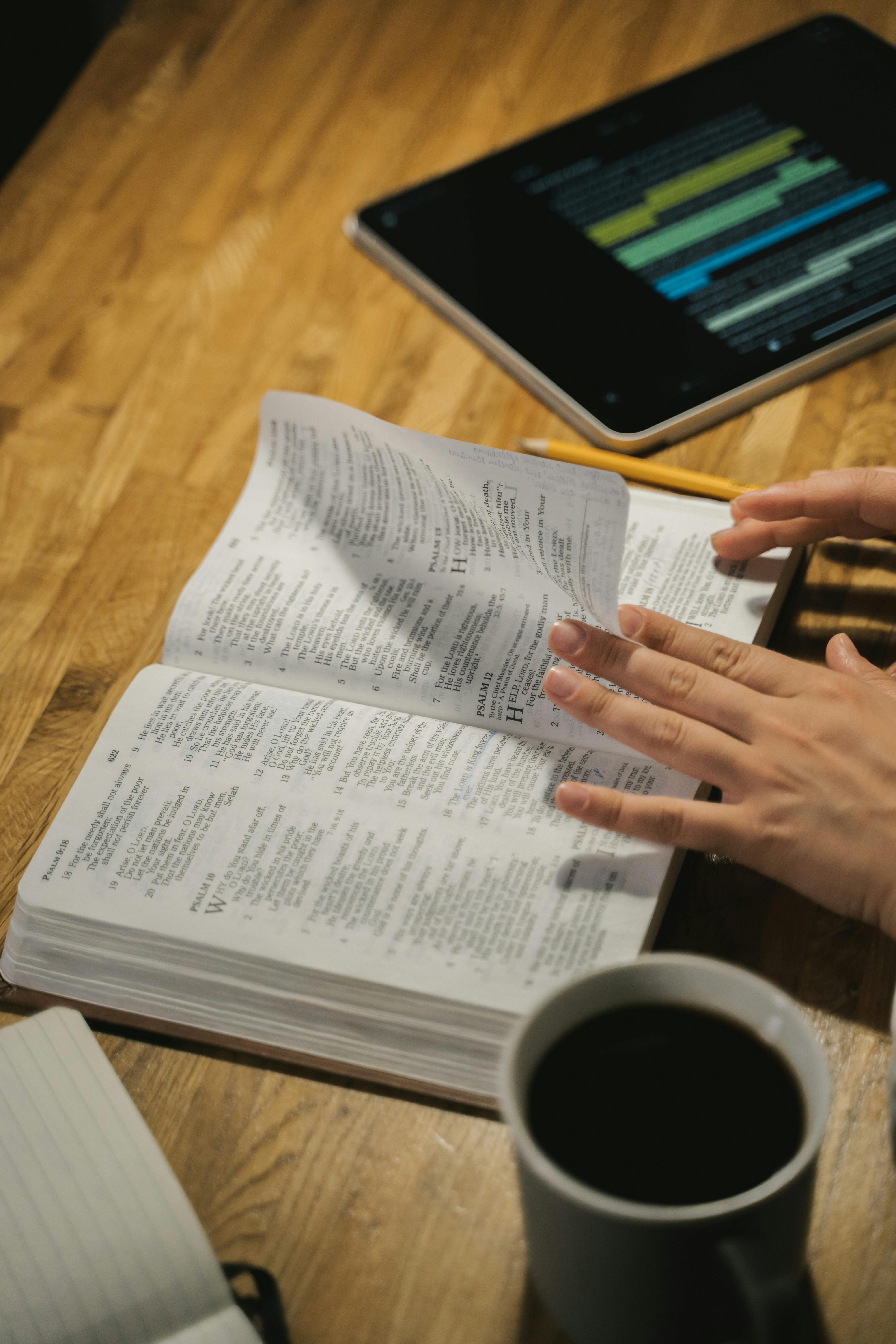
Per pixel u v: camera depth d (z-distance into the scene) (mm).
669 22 1040
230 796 575
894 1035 461
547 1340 445
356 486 689
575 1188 341
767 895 564
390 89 1022
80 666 694
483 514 614
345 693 629
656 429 759
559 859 542
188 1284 435
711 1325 382
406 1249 473
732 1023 401
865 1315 441
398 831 556
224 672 648
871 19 1004
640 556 685
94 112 1036
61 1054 499
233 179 973
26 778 646
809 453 756
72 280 916
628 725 566
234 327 874
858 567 695
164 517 767
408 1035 506
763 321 806
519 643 632
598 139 938
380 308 873
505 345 816
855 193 866
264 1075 523
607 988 404
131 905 538
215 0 1117
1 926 587
